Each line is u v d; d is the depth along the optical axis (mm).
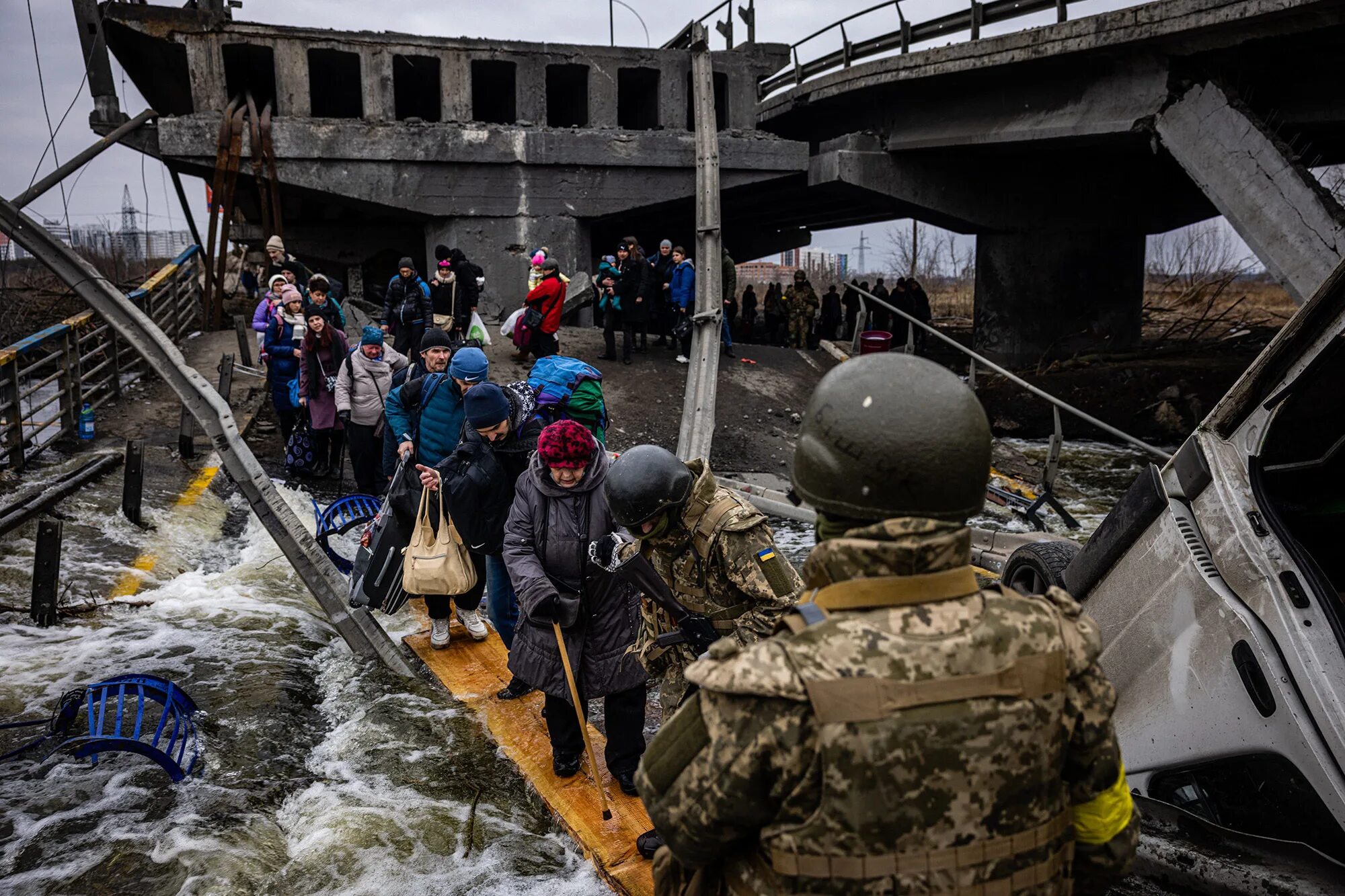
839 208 24516
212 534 7266
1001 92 15945
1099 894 1503
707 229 12906
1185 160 12953
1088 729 1366
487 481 4176
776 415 12656
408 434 6023
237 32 15023
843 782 1234
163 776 3682
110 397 10484
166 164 15234
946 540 1316
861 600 1318
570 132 16562
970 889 1264
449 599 5133
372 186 15766
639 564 2787
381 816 3477
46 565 5090
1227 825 2686
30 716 4078
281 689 4516
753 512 2699
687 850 1409
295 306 9023
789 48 18875
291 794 3676
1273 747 2504
